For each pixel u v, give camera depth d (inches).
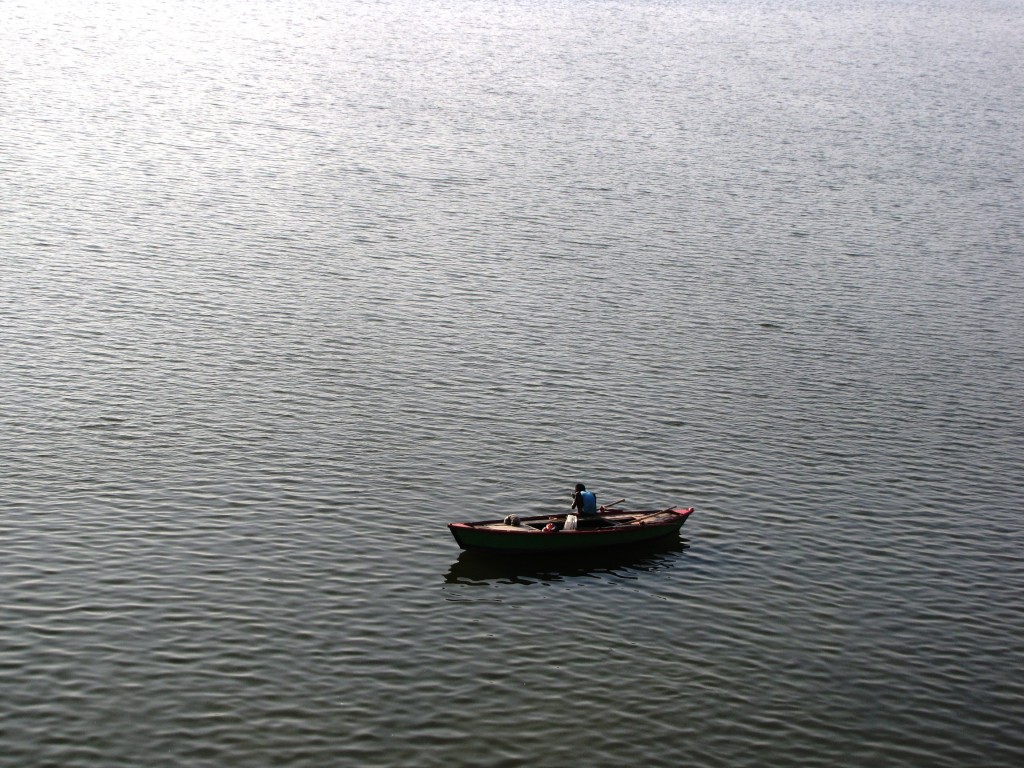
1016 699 1489.9
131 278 2851.9
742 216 3774.6
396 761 1317.7
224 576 1649.9
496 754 1338.6
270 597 1608.0
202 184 3720.5
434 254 3208.7
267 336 2559.1
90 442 2018.9
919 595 1715.1
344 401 2258.9
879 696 1482.5
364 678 1454.2
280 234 3289.9
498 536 1733.5
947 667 1549.0
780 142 4881.9
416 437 2128.4
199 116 4635.8
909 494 2026.3
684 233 3555.6
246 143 4271.7
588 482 2009.1
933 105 5915.4
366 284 2940.5
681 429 2230.6
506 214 3629.4
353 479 1957.4
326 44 6633.9
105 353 2399.1
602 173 4200.3
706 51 7357.3
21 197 3422.7
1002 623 1656.0
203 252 3088.1
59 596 1571.1
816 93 6067.9
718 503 1961.1
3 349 2370.8
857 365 2608.3
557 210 3710.6
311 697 1411.2
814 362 2610.7
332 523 1814.7
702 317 2854.3
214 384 2290.8
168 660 1457.9
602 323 2773.1
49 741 1306.6
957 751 1391.5
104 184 3631.9
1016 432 2311.8
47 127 4266.7
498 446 2113.7
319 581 1656.0
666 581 1721.2
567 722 1400.1
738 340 2716.5
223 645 1496.1
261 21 7298.2
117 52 5900.6
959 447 2226.9
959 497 2026.3
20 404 2139.5
